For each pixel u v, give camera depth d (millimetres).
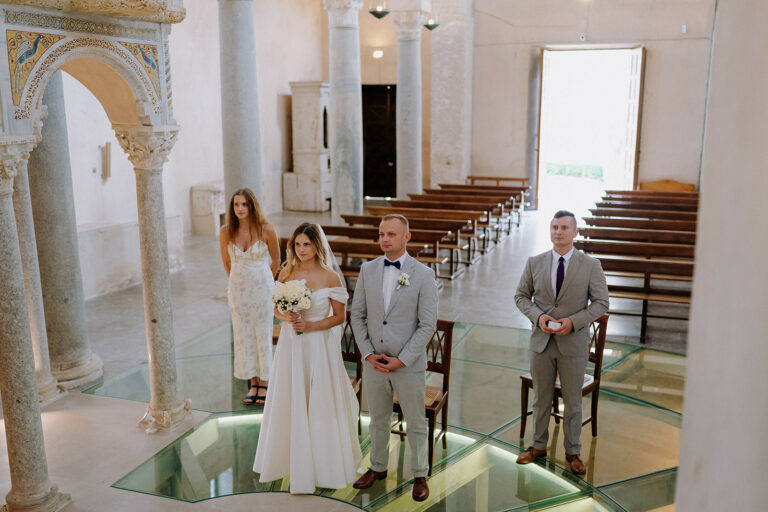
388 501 4195
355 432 4492
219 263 11641
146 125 4672
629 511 4070
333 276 4281
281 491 4332
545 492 4289
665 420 5375
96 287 9578
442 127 17578
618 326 8008
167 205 12414
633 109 16719
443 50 17188
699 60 16078
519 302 4453
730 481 578
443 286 9883
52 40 3867
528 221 15695
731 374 582
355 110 10867
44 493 4059
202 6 14180
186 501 4227
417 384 4039
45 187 5902
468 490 4324
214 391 6047
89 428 5258
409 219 10469
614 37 16578
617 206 12219
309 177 17266
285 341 4242
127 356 7070
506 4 17141
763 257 541
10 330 3803
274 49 16797
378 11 11164
